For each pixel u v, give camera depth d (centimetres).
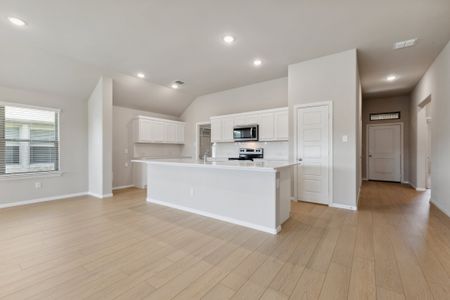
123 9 264
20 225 301
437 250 224
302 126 416
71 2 250
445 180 354
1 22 290
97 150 487
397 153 683
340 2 251
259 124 526
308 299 154
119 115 584
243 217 300
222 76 507
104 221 317
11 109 407
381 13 271
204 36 328
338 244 240
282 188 299
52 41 343
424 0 247
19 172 417
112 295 159
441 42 344
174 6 258
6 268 193
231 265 199
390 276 180
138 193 516
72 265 199
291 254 218
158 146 668
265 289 165
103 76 477
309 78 408
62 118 470
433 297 155
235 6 259
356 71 372
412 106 609
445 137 357
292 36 327
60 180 467
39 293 160
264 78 521
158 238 258
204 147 713
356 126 372
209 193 339
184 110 721
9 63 372
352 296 156
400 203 414
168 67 452
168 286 169
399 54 387
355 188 367
